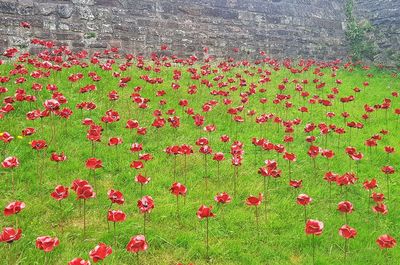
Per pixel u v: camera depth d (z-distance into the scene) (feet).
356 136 29.48
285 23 64.44
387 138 29.37
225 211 18.06
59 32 45.85
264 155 25.13
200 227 16.61
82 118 27.30
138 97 25.77
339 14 70.85
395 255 15.48
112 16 49.62
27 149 21.98
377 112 35.91
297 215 18.28
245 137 27.76
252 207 18.62
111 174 20.98
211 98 35.50
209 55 56.95
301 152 25.85
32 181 19.21
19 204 12.92
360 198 20.52
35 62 31.73
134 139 25.46
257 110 33.94
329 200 19.98
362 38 67.21
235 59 59.16
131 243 11.66
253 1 61.98
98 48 48.32
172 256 14.75
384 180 22.70
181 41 54.60
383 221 18.34
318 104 37.04
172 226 16.58
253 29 61.26
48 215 16.62
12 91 29.14
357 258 15.08
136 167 17.84
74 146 23.25
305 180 22.00
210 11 57.62
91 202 17.85
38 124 25.31
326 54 67.77
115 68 40.60
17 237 11.55
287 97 31.94
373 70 59.67
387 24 64.75
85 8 47.75
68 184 19.15
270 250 15.35
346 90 43.78
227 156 24.62
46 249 11.39
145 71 40.98
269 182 21.24
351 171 23.49
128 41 50.57
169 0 54.24
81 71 36.42
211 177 21.63
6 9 42.80
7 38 42.55
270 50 62.44
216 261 14.69
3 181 18.65
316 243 16.02
